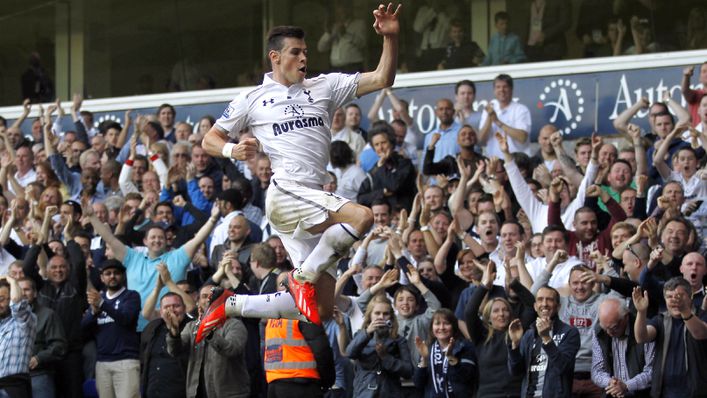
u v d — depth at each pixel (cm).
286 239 869
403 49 1859
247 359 1204
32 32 2117
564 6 1778
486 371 1127
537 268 1241
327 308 887
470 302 1146
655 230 1152
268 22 1961
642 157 1389
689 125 1386
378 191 1444
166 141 1744
